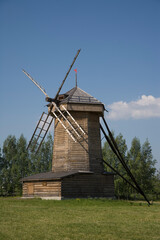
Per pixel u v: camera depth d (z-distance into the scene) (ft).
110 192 104.73
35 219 52.01
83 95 110.01
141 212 66.08
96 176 102.32
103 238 38.32
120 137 185.88
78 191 96.12
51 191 94.53
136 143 188.14
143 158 183.01
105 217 56.08
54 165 104.88
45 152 197.77
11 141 199.93
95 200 85.71
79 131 104.32
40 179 97.60
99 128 110.11
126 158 184.55
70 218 53.83
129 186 173.88
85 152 102.53
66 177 94.17
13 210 64.18
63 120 107.04
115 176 182.29
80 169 100.27
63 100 106.93
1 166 195.11
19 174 187.93
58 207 71.26
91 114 108.37
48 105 111.45
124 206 79.15
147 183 176.86
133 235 40.34
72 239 37.58
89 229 43.68
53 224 47.14
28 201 83.46
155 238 38.99
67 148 102.89
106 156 185.78
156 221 52.70
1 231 41.42
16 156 193.88
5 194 188.96
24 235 39.11
